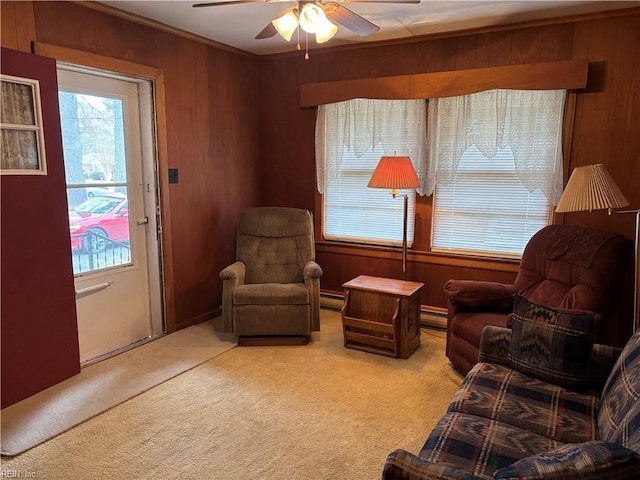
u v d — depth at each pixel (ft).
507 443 5.20
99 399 8.75
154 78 11.19
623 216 10.46
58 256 9.11
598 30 10.16
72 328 9.55
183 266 12.68
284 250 13.05
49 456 7.07
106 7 9.83
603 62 10.21
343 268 14.48
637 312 8.70
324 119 13.84
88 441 7.47
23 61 8.20
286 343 11.53
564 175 10.91
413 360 10.69
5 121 8.06
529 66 10.66
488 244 12.24
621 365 5.71
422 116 12.38
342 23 7.73
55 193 8.95
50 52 8.91
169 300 12.29
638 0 9.30
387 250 13.58
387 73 12.74
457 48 11.68
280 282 12.80
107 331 11.14
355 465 6.93
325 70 13.70
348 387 9.38
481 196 12.12
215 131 13.35
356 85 12.85
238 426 7.95
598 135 10.48
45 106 8.61
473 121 11.72
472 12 10.09
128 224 11.43
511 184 11.71
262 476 6.68
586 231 9.21
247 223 13.24
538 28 10.71
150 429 7.83
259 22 11.02
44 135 8.63
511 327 7.23
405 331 10.64
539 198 11.46
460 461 4.89
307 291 11.35
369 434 7.74
